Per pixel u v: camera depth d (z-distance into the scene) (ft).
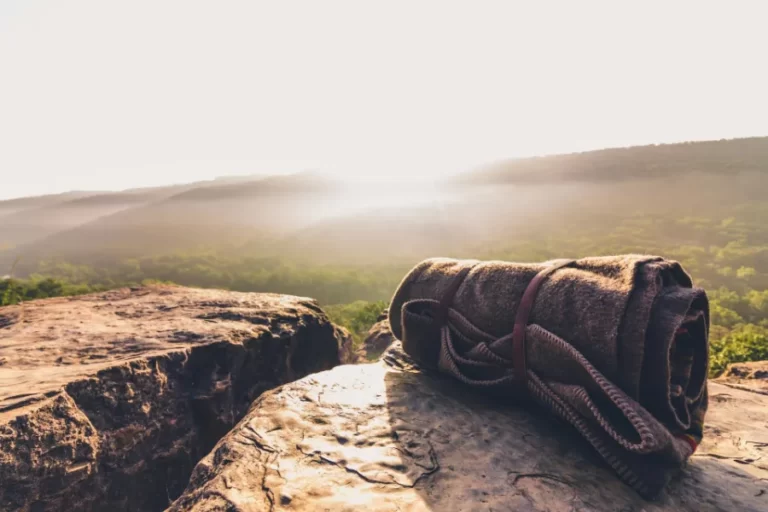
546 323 7.27
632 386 6.37
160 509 11.40
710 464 7.13
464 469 6.30
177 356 12.33
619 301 6.57
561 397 6.89
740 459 7.30
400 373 10.06
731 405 9.71
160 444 11.43
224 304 18.83
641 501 5.92
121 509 10.32
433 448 6.82
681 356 7.02
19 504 7.97
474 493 5.77
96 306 18.06
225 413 13.34
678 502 6.02
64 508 8.85
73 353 11.89
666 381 6.21
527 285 7.92
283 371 16.75
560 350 6.84
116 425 10.31
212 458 6.61
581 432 6.61
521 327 7.43
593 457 6.79
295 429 7.24
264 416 7.59
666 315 6.33
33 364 10.86
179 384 12.27
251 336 14.73
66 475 8.82
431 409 8.14
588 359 6.72
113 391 10.41
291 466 6.22
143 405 11.05
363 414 7.87
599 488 6.07
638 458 6.05
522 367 7.43
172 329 14.62
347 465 6.29
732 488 6.41
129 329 14.57
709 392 10.58
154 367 11.61
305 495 5.57
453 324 8.84
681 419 6.70
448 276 9.50
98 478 9.75
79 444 9.14
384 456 6.55
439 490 5.80
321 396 8.56
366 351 27.43
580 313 6.91
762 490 6.39
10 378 9.77
